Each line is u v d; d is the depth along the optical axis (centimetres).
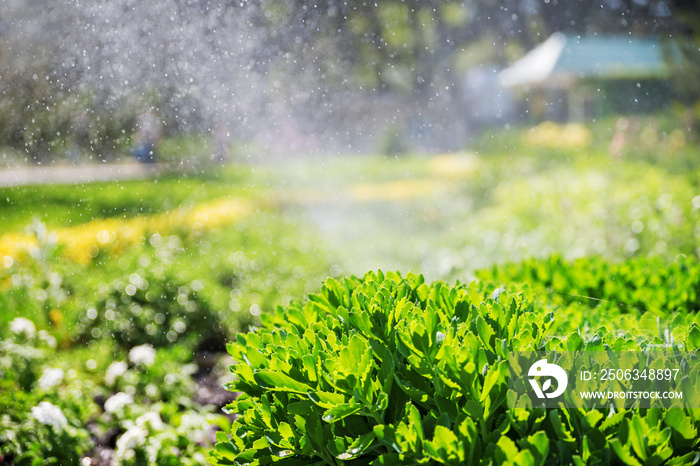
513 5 1933
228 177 1018
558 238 512
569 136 1288
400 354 143
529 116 1964
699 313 172
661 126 1184
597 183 670
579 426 118
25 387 243
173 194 796
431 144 1967
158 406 244
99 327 340
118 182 779
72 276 402
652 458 109
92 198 731
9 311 309
